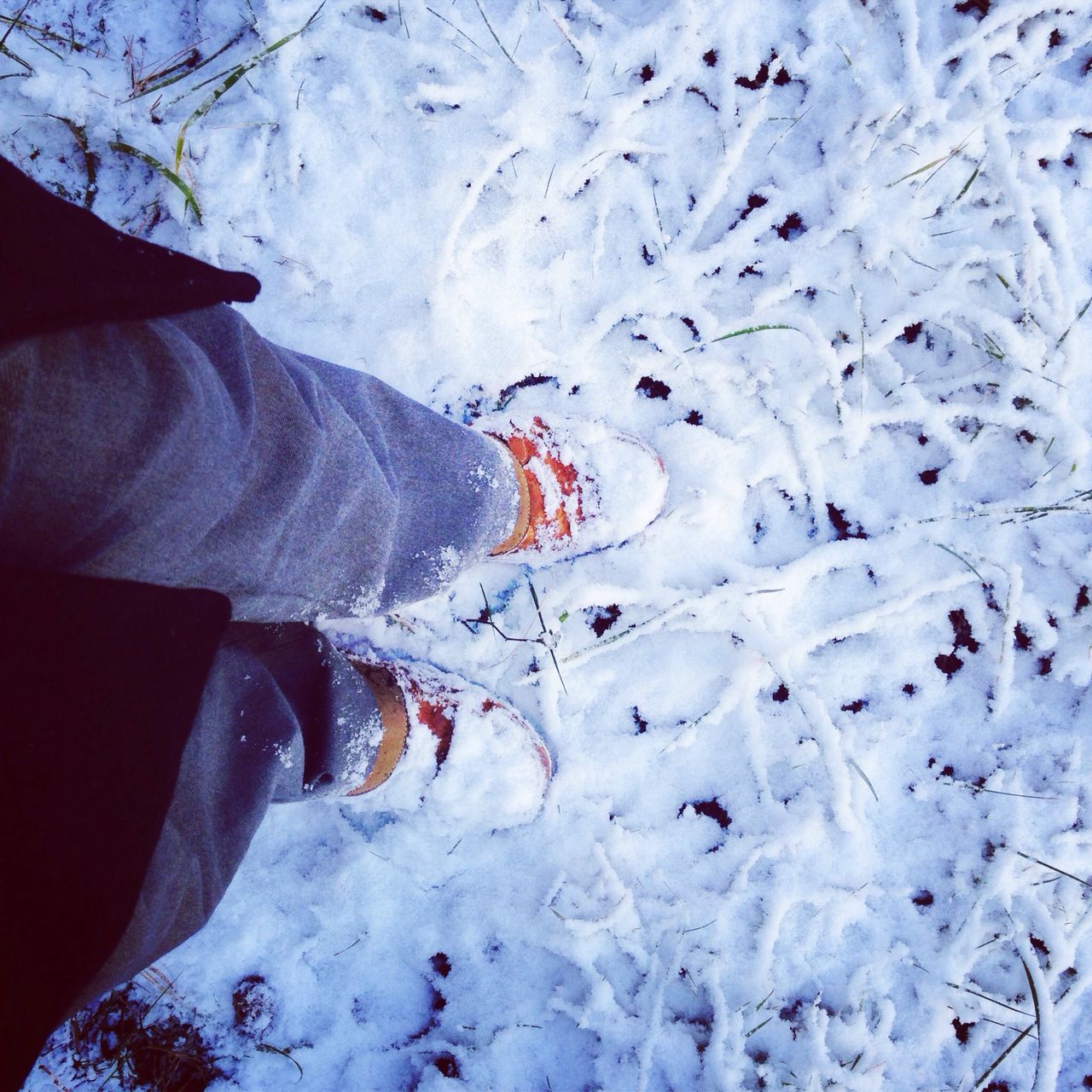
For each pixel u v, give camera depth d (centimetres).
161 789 61
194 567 68
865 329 138
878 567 140
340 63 134
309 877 138
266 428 72
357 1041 135
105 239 54
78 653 57
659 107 137
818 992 136
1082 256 139
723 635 141
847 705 142
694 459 141
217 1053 133
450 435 108
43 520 55
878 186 136
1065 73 139
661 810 141
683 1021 134
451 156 134
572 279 140
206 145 130
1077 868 134
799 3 137
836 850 138
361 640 143
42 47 131
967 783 139
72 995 55
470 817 134
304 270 133
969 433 142
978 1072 133
